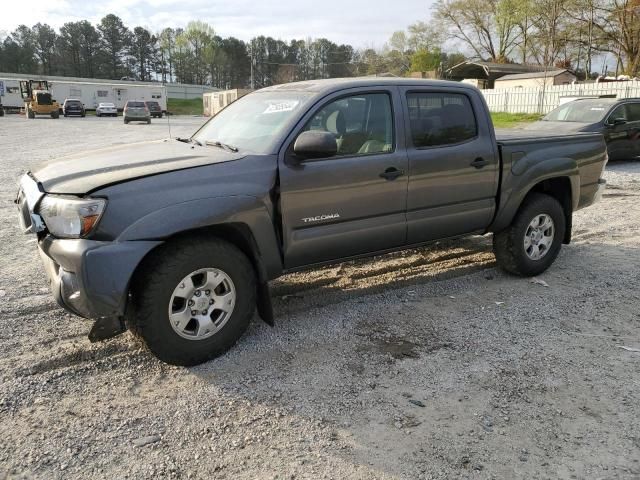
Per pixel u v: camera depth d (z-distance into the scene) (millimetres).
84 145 19688
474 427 2984
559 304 4707
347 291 4984
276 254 3855
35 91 46031
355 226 4195
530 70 52062
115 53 115750
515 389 3357
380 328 4219
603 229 7309
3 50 107188
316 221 3994
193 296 3521
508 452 2781
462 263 5828
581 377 3504
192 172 3525
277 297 4836
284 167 3809
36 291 4895
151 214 3291
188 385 3400
